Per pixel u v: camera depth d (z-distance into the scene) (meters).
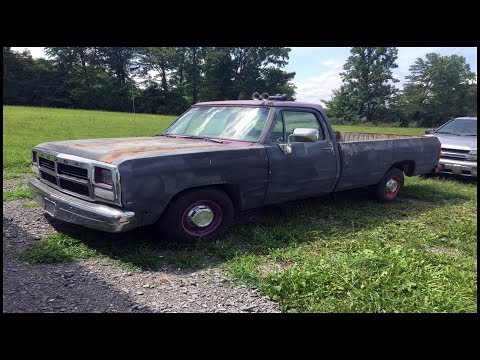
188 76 74.25
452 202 8.05
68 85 66.31
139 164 4.26
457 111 70.25
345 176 6.45
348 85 70.75
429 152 8.09
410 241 5.54
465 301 3.81
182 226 4.75
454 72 69.94
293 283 3.94
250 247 5.01
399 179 7.66
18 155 10.55
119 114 48.00
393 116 69.38
